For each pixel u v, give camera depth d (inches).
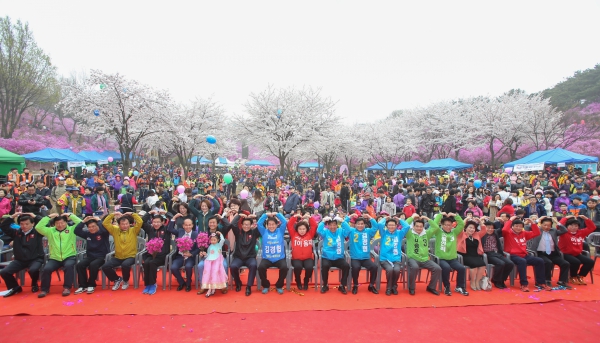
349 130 1401.3
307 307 194.9
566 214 344.5
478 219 249.9
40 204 343.6
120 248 227.9
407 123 1579.7
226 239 238.7
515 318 182.1
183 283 227.5
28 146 1250.6
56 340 154.1
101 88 696.4
